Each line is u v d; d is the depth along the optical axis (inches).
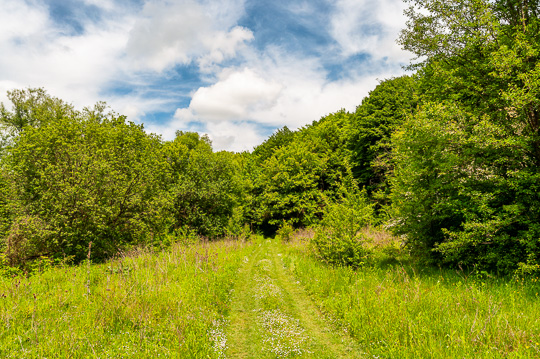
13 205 558.6
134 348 202.4
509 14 424.8
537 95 331.6
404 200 453.7
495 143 344.5
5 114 1019.3
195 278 394.6
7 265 465.7
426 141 392.5
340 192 556.1
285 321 281.0
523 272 312.0
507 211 349.7
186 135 1996.8
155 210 755.4
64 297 293.9
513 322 226.2
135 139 860.6
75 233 555.8
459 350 192.2
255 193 1628.9
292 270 518.3
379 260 498.6
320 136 1695.4
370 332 235.3
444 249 366.3
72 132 720.3
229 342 243.0
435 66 439.5
